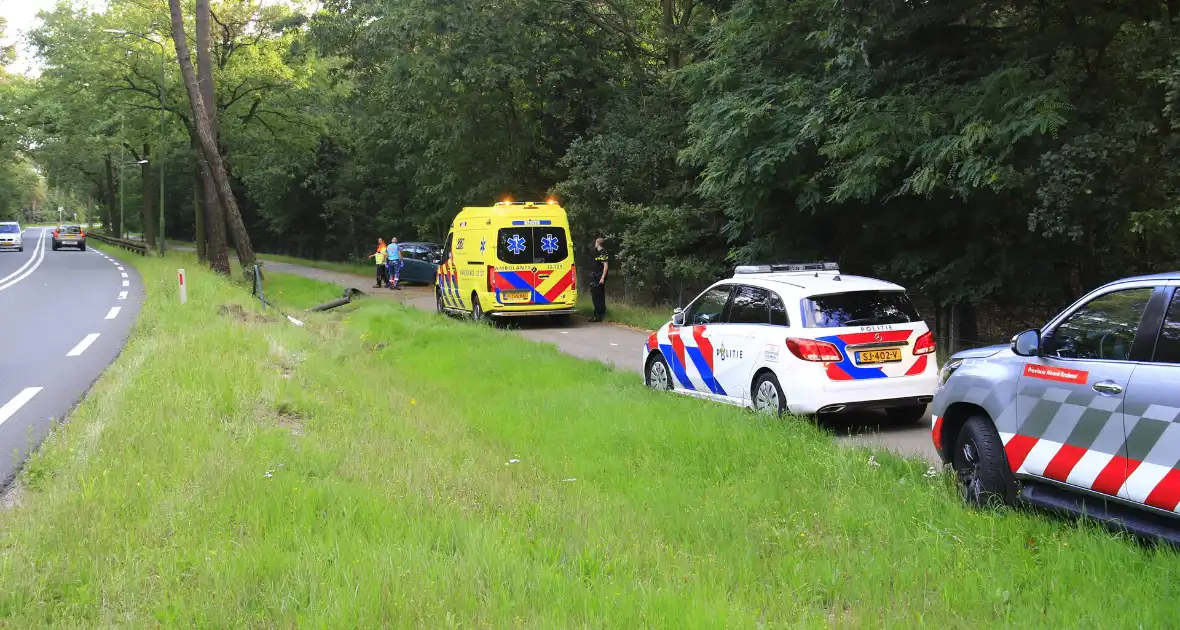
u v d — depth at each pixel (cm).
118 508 525
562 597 402
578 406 979
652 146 2225
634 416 884
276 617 379
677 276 2083
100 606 396
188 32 3803
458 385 1219
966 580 438
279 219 5875
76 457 646
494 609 388
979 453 577
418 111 2716
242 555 445
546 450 796
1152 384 459
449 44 2411
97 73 3584
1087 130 1097
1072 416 505
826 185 1427
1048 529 508
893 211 1391
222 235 3153
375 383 1157
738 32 1566
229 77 3797
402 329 1738
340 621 369
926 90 1241
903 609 410
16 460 672
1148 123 1067
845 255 1581
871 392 830
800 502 593
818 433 781
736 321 938
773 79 1475
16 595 395
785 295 866
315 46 2886
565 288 1920
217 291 2205
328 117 4081
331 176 5450
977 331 1480
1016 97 1102
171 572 427
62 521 499
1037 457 528
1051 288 1316
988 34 1323
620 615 383
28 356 1293
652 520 562
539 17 2381
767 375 872
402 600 391
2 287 2755
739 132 1408
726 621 381
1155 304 476
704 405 919
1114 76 1243
